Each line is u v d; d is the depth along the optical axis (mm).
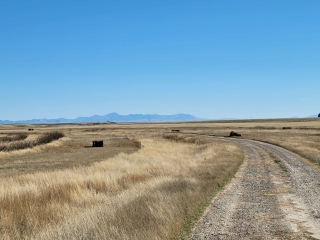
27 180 18062
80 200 13758
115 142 66375
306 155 33062
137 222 9438
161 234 8438
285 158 32000
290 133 88312
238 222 10156
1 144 48062
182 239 8500
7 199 12250
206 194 14633
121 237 7984
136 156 34781
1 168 29156
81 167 25234
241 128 132250
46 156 40156
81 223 9438
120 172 22047
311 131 94938
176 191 14680
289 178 20000
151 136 91062
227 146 47375
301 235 8789
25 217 11008
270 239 8453
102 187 16547
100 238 8031
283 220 10406
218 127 149375
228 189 16406
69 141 68188
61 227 9281
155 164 26625
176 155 37500
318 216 10922
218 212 11500
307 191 15719
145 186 16297
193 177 20516
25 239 9008
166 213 10109
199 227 9586
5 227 10078
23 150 44000
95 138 82000
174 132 112500
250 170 24078
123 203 12016
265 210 11812
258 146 49156
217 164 26812
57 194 13961
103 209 11055
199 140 63875
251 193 15266
